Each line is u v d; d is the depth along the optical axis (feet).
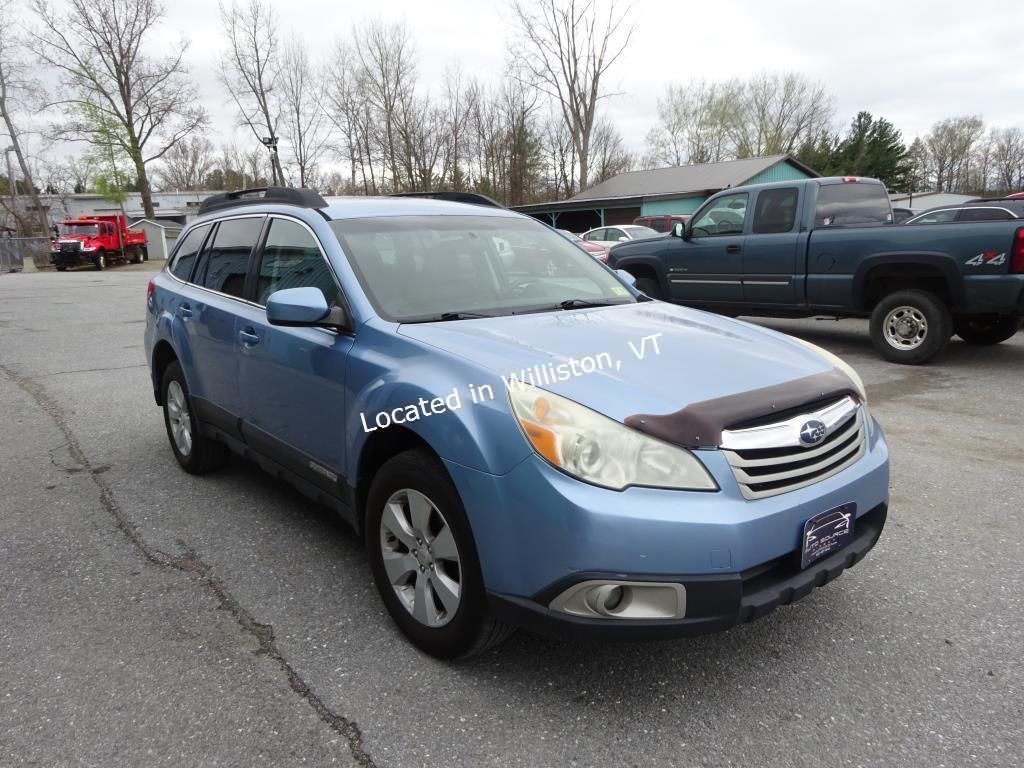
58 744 7.24
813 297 26.99
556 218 126.21
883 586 10.26
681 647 8.83
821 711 7.64
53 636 9.20
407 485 8.40
